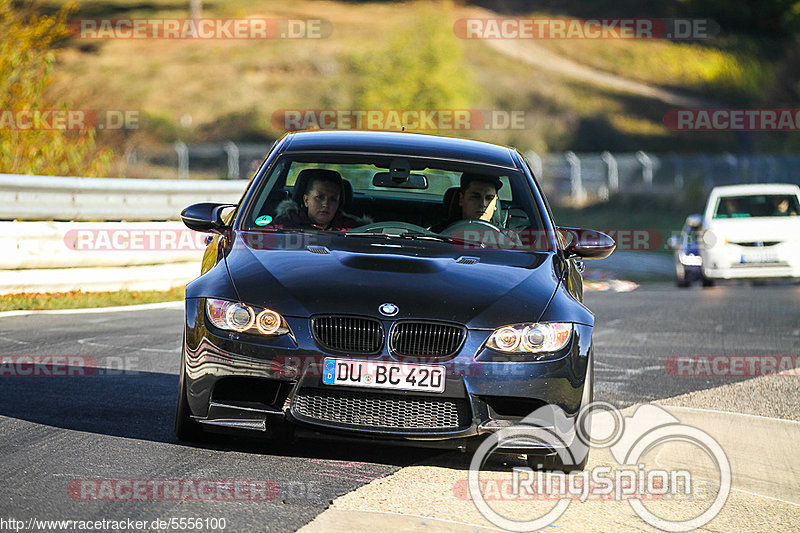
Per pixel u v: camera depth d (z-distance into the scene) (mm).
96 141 69062
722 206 68125
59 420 21297
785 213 67250
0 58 56781
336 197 22656
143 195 49594
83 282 43594
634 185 156500
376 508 16625
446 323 18750
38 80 58438
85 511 15555
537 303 19625
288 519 15727
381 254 20766
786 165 145375
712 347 36938
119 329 34688
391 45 194375
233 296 19125
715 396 27922
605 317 45250
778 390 29141
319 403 18641
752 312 48219
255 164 123500
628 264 88688
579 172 156500
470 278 20062
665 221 132125
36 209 43781
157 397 24234
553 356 19000
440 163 23859
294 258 20328
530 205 23594
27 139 56594
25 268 41531
